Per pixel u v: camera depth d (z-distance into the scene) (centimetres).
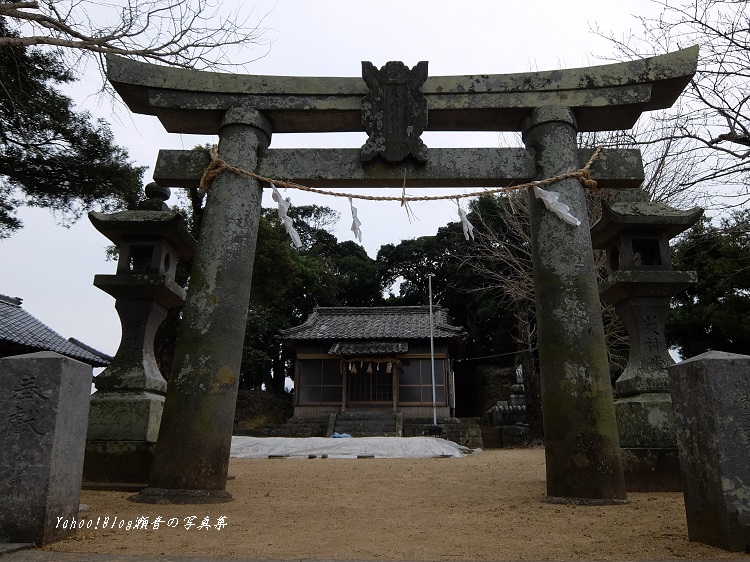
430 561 370
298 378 3088
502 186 768
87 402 462
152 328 819
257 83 758
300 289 4031
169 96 747
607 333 1819
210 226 702
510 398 2975
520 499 655
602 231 853
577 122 772
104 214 815
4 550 369
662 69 738
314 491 744
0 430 407
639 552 390
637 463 739
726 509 366
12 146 1309
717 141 936
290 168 744
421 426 2683
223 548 409
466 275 3806
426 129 801
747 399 379
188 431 625
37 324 2195
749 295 2002
